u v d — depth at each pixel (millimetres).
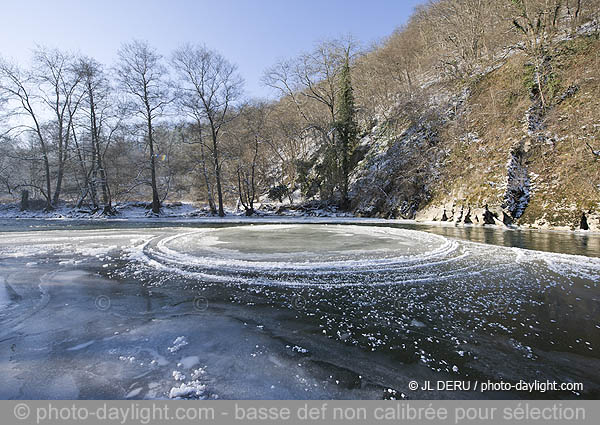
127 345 3551
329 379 2867
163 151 33094
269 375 2932
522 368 3076
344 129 32125
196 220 24641
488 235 13781
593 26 21641
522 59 23359
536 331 3932
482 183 20359
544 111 19875
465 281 6211
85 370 3031
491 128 22828
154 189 29453
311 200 35000
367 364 3141
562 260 8203
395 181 27625
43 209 31438
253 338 3730
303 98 43156
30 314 4516
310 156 41594
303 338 3734
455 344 3580
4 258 8578
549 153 18156
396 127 32938
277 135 40156
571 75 19609
